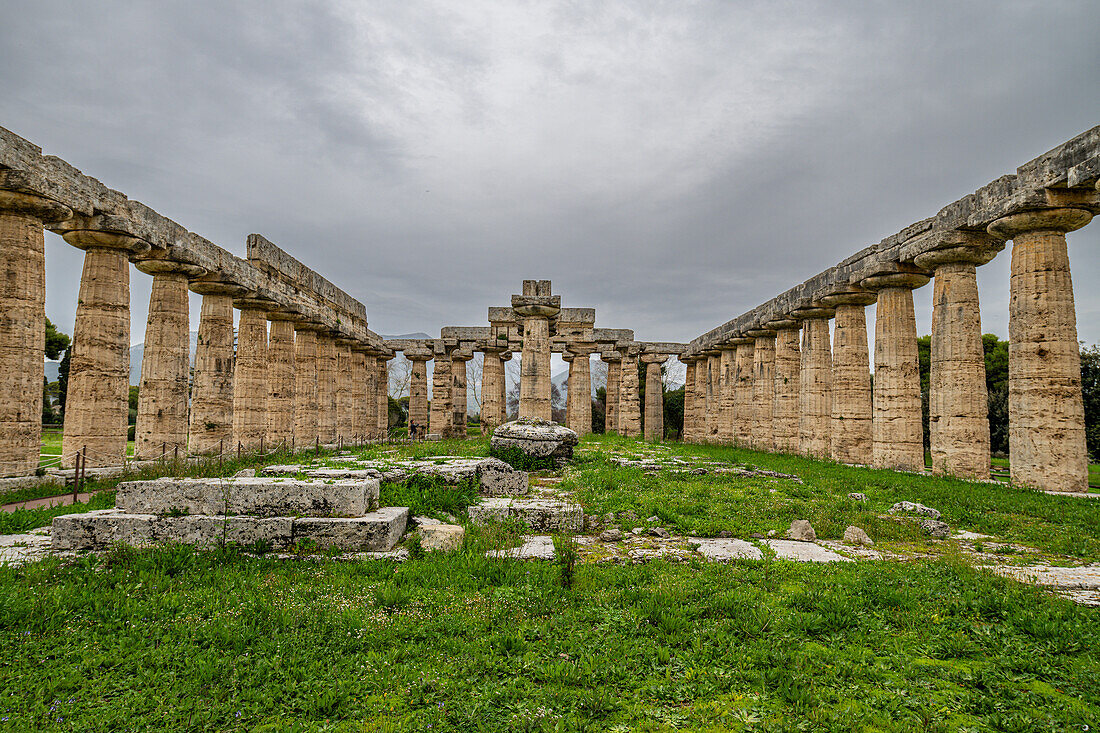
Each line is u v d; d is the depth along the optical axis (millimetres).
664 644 5309
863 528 10508
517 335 43625
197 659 4855
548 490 13242
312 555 7812
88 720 4031
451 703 4285
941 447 18141
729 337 35844
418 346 45750
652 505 11727
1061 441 15148
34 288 14586
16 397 14195
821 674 4762
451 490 11117
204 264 19703
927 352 41250
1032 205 15047
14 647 5062
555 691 4422
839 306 24031
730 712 4184
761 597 6527
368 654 5043
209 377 21328
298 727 3994
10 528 9641
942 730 3924
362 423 38812
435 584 6879
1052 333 15422
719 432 38000
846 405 23531
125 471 15602
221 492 8359
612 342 44344
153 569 7039
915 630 5656
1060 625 5598
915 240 19047
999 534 10586
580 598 6453
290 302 26422
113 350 16828
